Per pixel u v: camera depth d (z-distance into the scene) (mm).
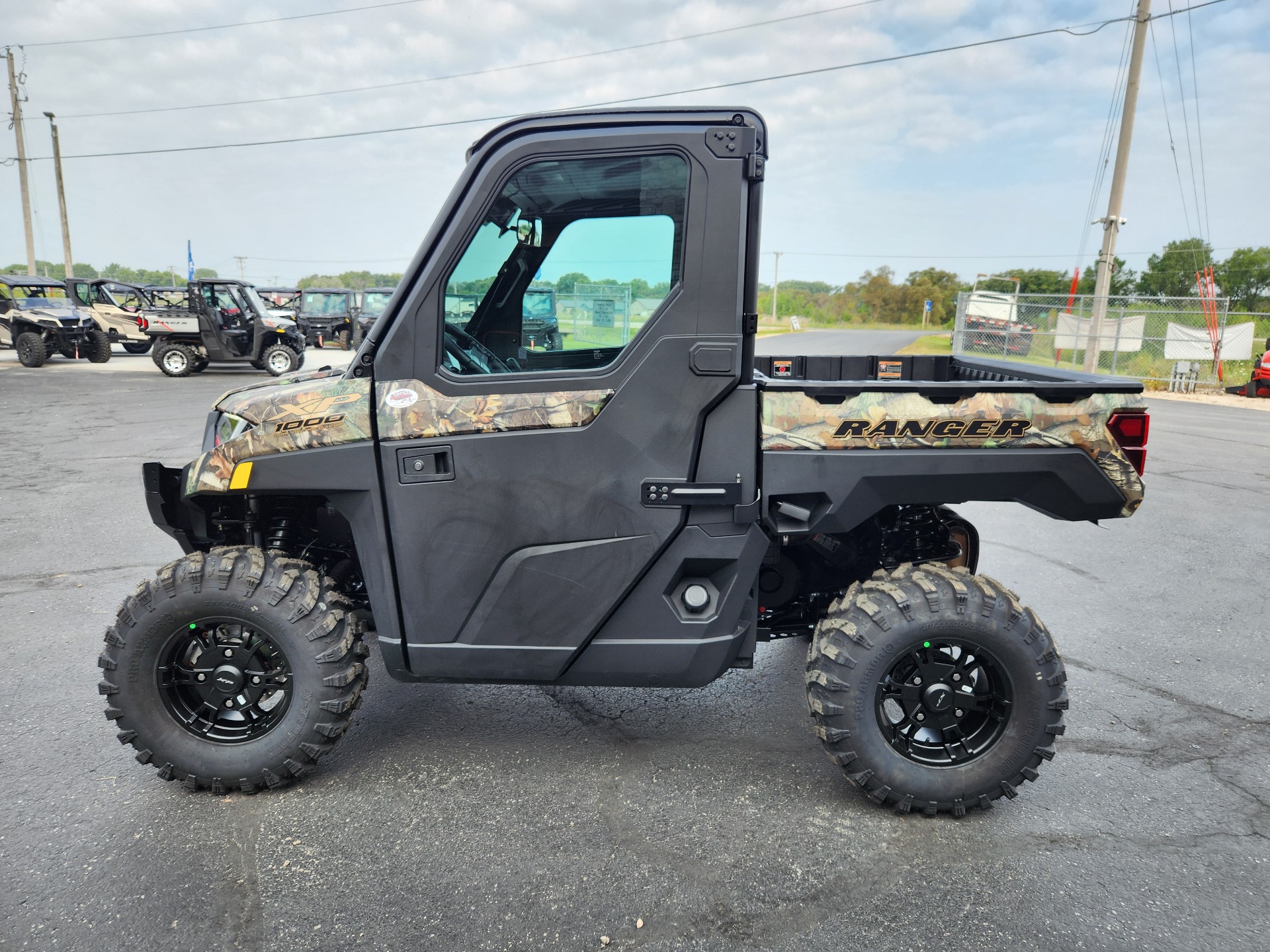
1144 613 4785
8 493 7336
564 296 2531
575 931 2201
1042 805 2838
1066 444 2611
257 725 2832
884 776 2682
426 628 2684
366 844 2572
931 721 2721
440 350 2545
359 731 3344
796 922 2246
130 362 23375
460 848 2559
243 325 19188
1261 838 2658
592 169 2449
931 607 2605
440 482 2586
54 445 9734
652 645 2682
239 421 2871
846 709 2641
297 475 2639
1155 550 6129
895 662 2645
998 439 2598
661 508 2588
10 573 5191
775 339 35625
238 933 2178
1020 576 5477
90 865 2447
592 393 2533
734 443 2568
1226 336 19078
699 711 3547
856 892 2369
